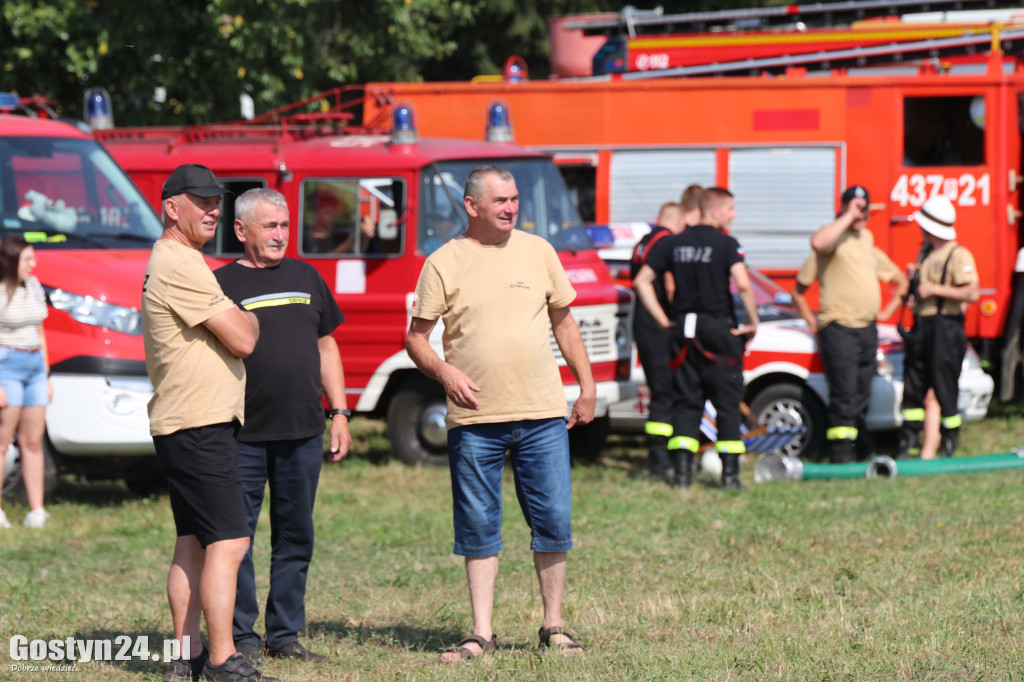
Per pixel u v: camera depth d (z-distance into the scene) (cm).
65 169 1897
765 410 2144
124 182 1953
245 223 1043
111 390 1709
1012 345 2367
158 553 1534
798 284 2034
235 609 1045
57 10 2911
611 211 2603
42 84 3127
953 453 2092
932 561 1380
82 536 1627
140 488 1948
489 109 2291
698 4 5391
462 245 1062
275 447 1048
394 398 2075
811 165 2538
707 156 2567
